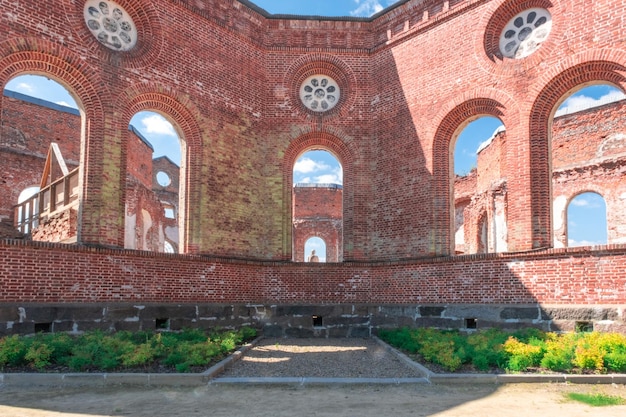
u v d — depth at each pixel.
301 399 8.35
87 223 14.38
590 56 14.80
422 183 18.12
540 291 14.66
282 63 20.27
